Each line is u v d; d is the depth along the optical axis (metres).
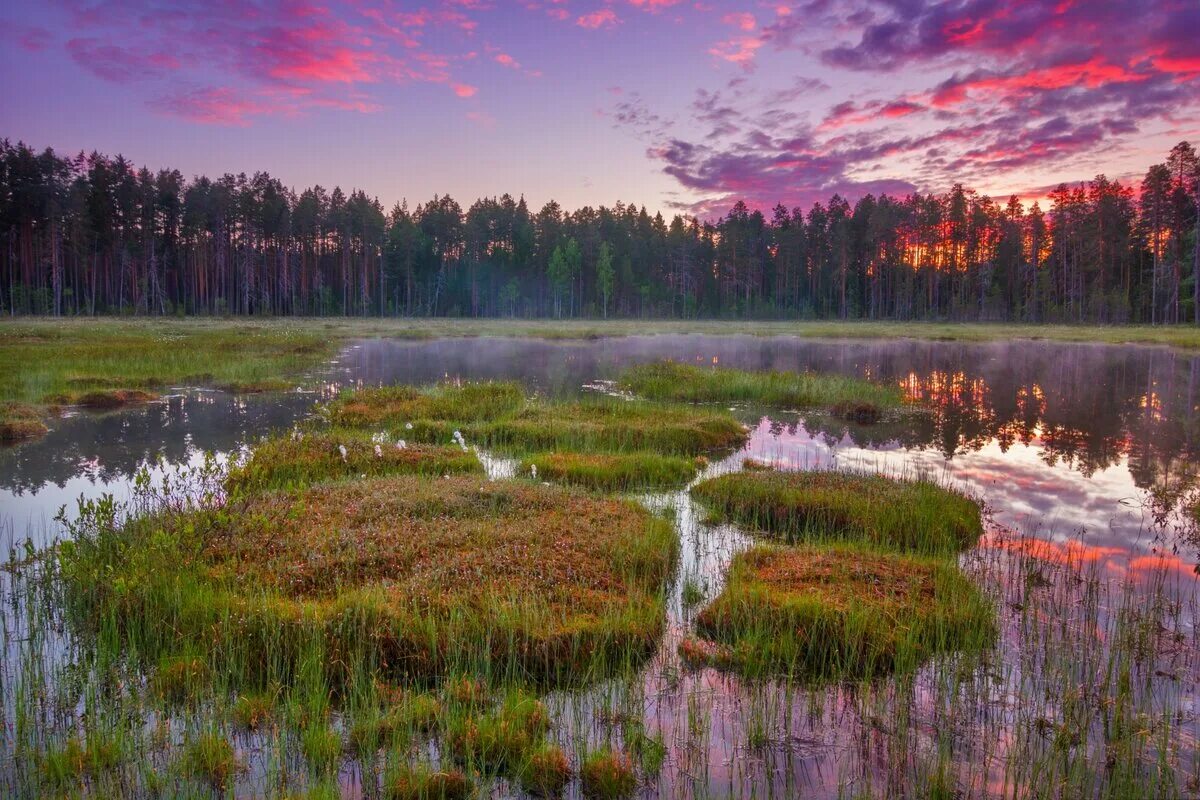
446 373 36.22
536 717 6.16
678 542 10.95
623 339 67.12
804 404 26.47
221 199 90.12
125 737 5.92
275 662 6.92
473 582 8.57
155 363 33.12
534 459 15.96
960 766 5.68
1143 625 8.06
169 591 8.13
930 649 7.64
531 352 50.50
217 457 17.14
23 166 79.12
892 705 6.61
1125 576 9.74
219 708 6.30
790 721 6.32
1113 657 7.07
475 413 21.88
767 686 6.97
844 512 12.16
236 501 10.83
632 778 5.51
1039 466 16.80
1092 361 43.72
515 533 10.27
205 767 5.52
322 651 6.88
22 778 5.40
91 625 7.86
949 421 23.25
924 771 5.61
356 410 22.05
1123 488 14.70
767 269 125.94
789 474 14.38
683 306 115.81
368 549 9.45
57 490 14.22
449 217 116.56
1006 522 12.30
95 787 5.28
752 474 14.44
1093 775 5.50
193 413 23.61
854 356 48.38
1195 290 75.88
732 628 8.00
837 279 114.75
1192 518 12.55
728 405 26.55
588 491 13.44
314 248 105.12
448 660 7.09
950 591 8.62
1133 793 5.27
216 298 88.94
